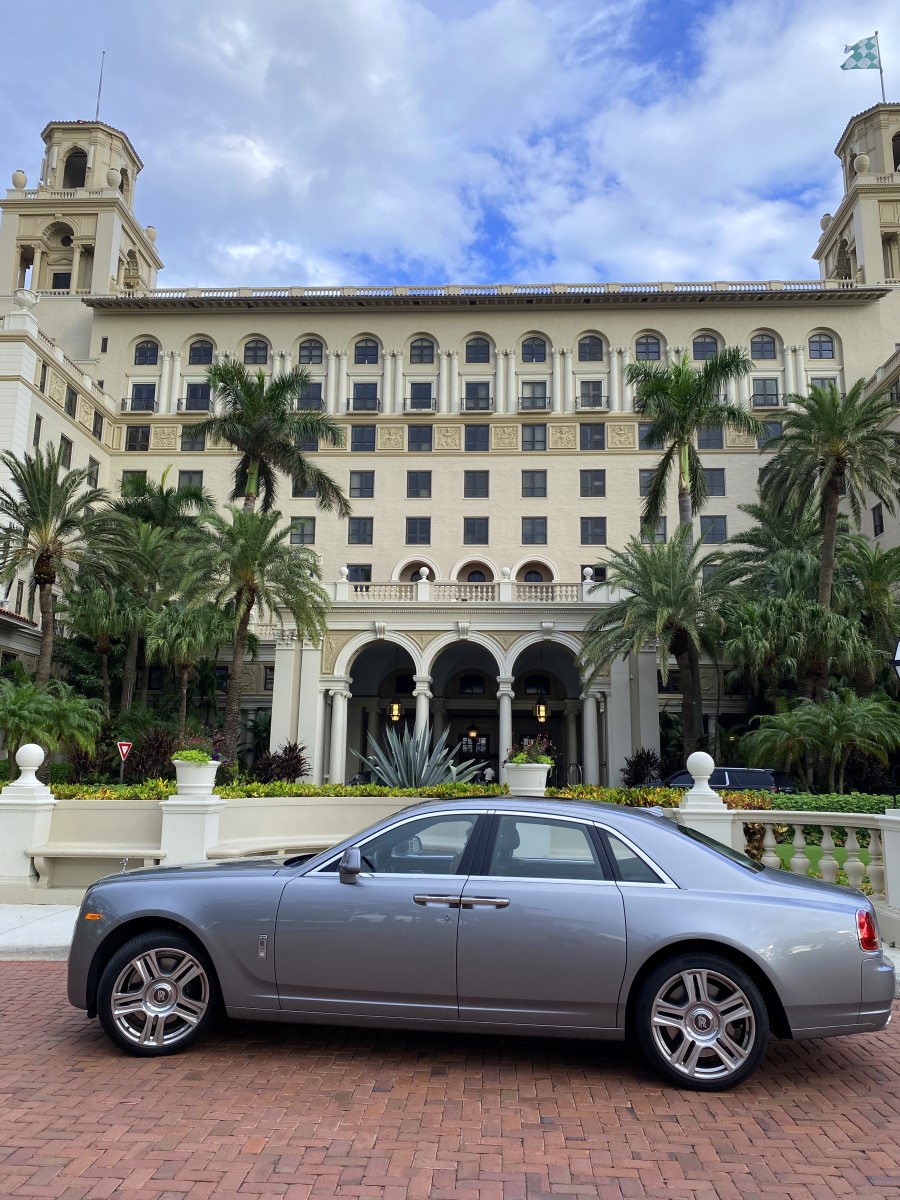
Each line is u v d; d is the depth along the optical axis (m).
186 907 5.25
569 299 47.16
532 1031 4.86
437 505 45.81
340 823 14.03
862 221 51.75
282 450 30.75
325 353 48.34
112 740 29.02
